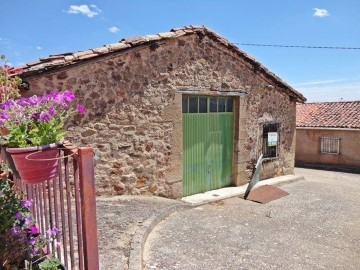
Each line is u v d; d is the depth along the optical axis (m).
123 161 6.43
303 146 17.78
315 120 17.55
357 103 17.91
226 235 5.23
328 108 18.48
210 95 7.98
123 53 6.14
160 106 6.85
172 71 6.98
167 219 5.77
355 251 5.09
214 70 7.86
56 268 2.39
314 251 4.91
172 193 7.23
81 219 2.04
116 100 6.21
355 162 16.05
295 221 6.36
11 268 2.46
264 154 9.81
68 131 5.70
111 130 6.20
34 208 3.10
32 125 1.94
